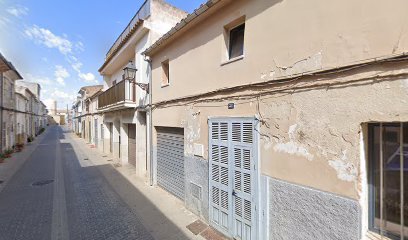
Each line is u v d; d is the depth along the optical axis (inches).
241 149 164.1
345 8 107.7
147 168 330.3
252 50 156.1
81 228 199.8
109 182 342.6
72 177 377.4
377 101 96.3
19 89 930.1
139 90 350.9
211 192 194.9
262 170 149.9
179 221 210.7
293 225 130.0
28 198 276.1
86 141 995.9
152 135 312.3
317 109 118.1
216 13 188.7
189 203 230.8
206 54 200.5
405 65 88.8
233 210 172.6
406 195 99.4
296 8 129.1
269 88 143.8
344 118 107.4
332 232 111.8
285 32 134.9
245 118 160.2
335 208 110.6
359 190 103.2
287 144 133.6
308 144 122.5
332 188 112.2
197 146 214.1
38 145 857.5
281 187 136.8
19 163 503.5
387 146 104.3
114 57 442.6
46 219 217.6
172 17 346.9
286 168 134.3
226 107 178.5
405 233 99.6
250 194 157.2
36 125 1407.5
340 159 109.1
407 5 89.1
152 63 305.1
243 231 164.1
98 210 237.3
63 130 1927.9
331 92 112.4
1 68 494.3
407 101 88.2
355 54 104.0
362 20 101.7
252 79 155.8
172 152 273.0
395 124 101.5
